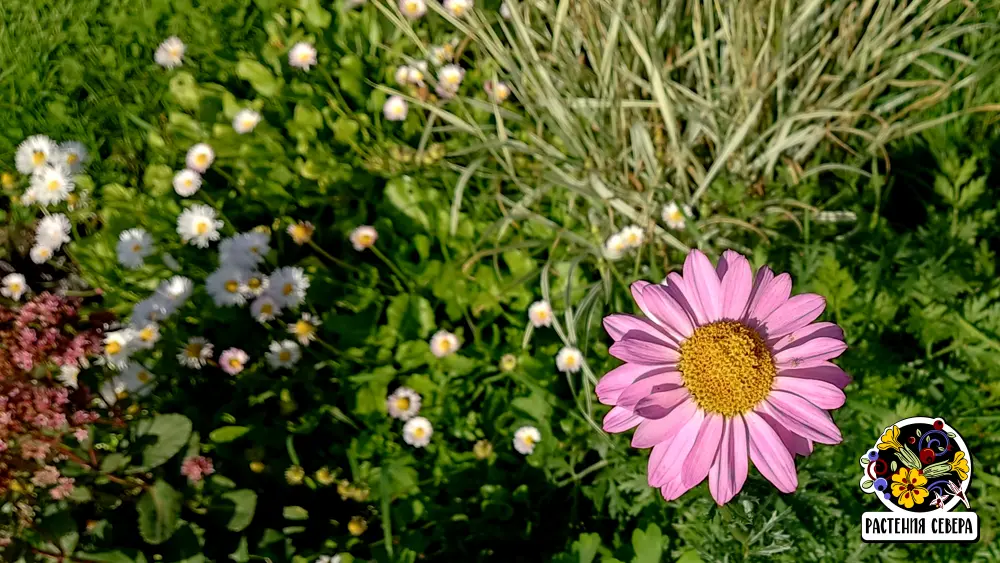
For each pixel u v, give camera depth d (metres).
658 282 0.76
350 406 0.76
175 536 0.67
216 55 0.89
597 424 0.75
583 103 0.80
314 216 0.82
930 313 0.73
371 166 0.83
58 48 0.99
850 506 0.69
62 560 0.67
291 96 0.85
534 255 0.80
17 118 0.94
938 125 0.80
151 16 0.95
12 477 0.66
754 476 0.68
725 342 0.58
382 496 0.71
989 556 0.68
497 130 0.84
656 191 0.79
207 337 0.79
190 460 0.68
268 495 0.73
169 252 0.81
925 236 0.75
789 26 0.77
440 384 0.76
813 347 0.58
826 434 0.57
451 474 0.74
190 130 0.86
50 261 0.83
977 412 0.70
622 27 0.79
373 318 0.78
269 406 0.76
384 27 0.89
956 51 0.83
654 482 0.59
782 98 0.79
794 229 0.78
